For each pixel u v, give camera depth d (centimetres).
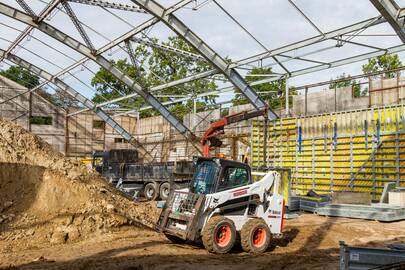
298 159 2331
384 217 1444
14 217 1035
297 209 1744
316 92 2755
